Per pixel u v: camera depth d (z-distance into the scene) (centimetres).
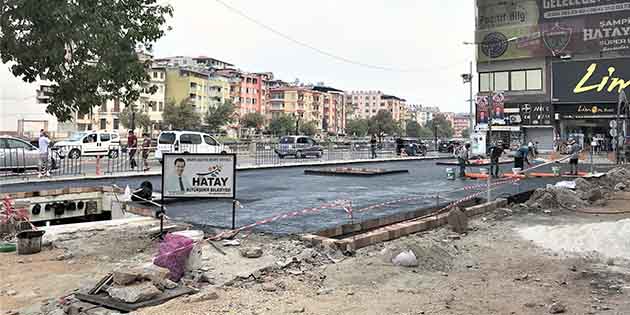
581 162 3209
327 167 2789
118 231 874
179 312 495
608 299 554
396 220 1037
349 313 505
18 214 984
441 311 514
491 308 526
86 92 769
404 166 2895
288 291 573
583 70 4638
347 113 14962
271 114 12288
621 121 3462
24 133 6059
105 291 540
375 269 671
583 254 770
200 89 9612
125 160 2641
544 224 1050
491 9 5084
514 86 4997
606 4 4600
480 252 801
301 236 790
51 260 704
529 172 2273
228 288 574
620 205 1334
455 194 1444
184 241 620
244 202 1242
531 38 4872
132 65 793
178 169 834
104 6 730
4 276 627
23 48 672
